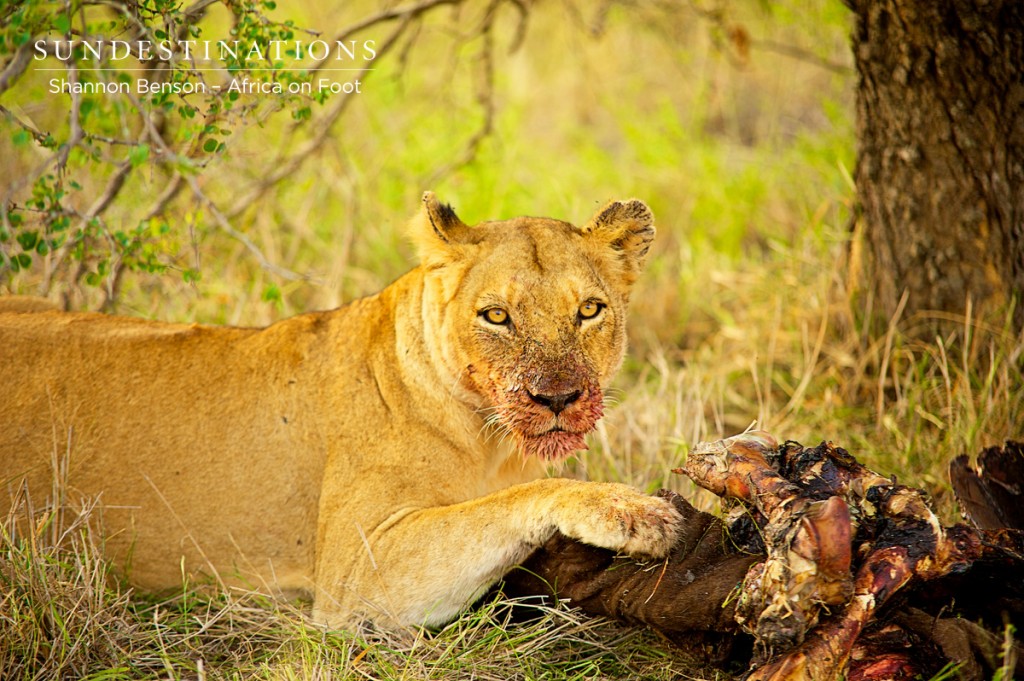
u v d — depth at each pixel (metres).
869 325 10.62
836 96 15.79
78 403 7.88
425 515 7.34
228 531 7.89
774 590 5.59
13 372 7.94
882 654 5.91
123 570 7.84
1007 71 9.12
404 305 7.96
